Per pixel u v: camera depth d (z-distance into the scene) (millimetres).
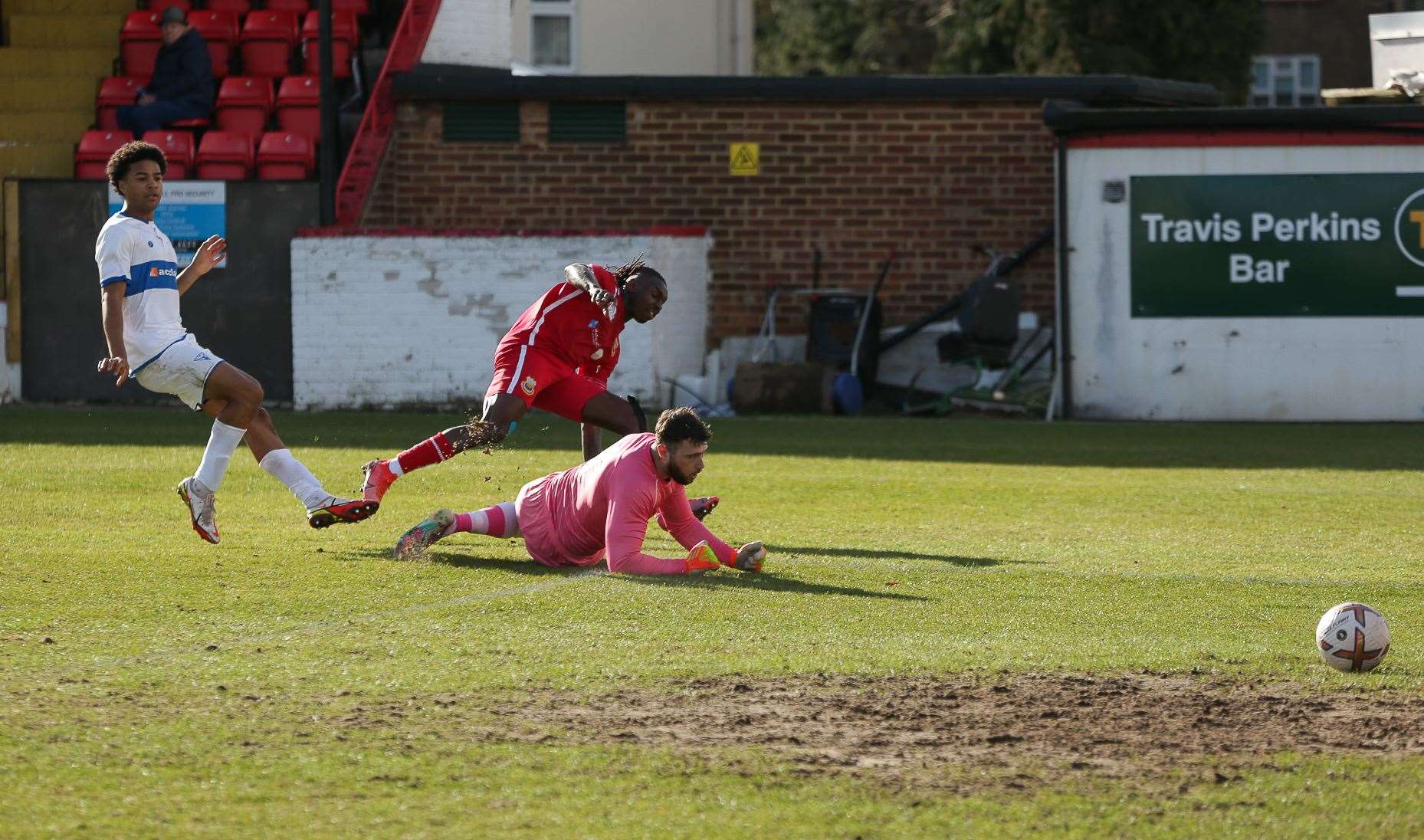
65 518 30969
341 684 17844
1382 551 29500
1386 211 62156
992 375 65188
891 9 141125
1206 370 62969
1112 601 23766
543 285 61750
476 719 16500
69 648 19438
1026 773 14914
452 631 20656
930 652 19734
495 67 75188
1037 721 16641
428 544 26422
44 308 62094
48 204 61812
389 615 21641
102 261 27016
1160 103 70688
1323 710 17234
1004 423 60281
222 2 77000
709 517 33469
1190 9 118375
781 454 46938
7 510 31922
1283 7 160250
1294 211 62344
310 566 25688
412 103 68938
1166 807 13977
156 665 18625
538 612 21922
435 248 61656
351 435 50938
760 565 25281
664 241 62281
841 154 68750
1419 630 21906
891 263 69062
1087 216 63094
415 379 62062
